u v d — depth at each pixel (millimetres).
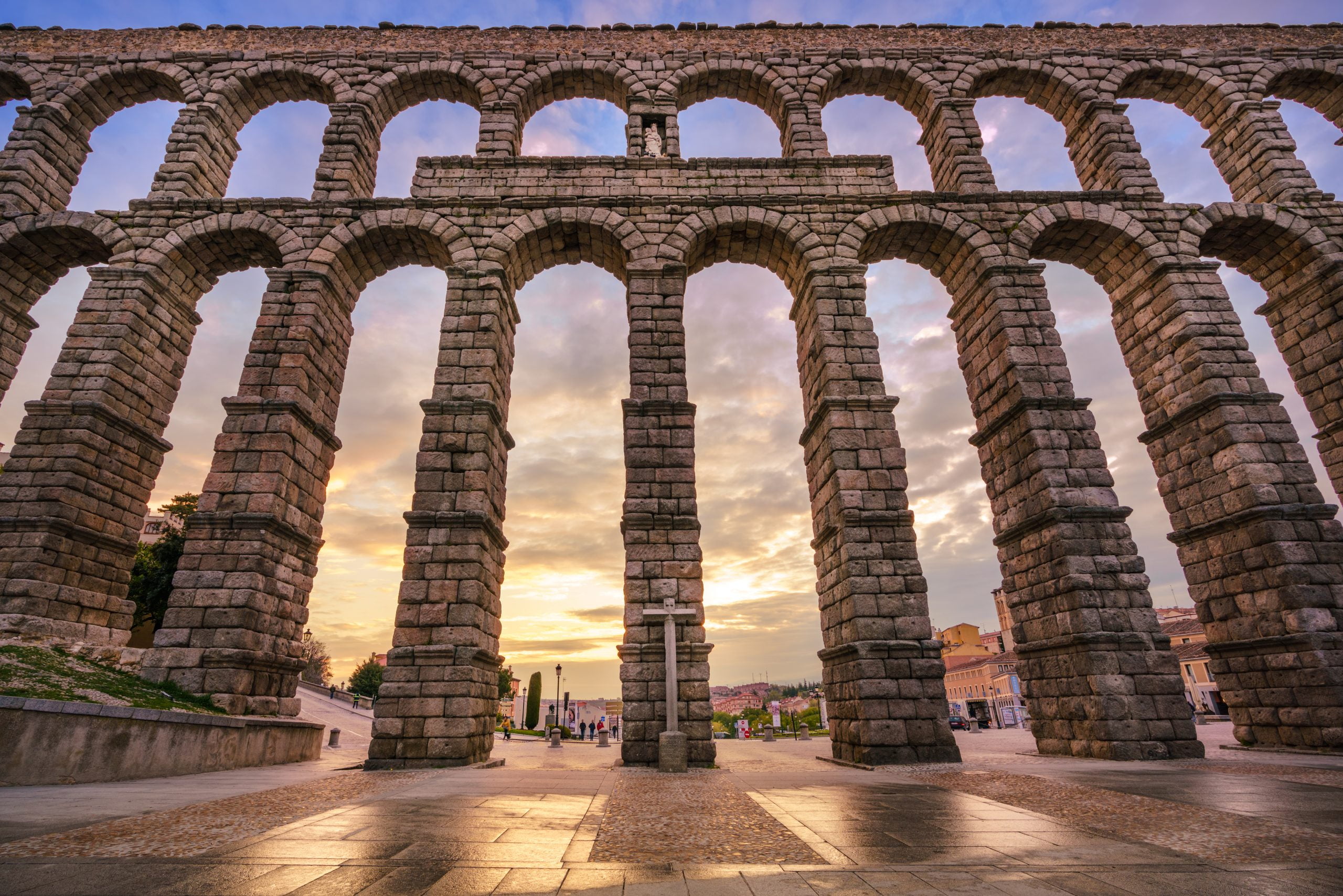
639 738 15773
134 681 15953
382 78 25719
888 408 18844
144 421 21391
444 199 22500
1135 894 4680
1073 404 19000
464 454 18188
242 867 5273
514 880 4980
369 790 10508
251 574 17406
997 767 14430
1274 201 24016
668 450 18594
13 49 26297
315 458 20719
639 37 27172
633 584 17125
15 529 18250
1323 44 27656
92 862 5359
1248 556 18281
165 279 22109
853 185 23375
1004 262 21328
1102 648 16375
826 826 7434
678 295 20844
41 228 22250
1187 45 27578
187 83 25438
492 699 18172
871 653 16266
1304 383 22938
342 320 22625
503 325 21328
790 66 26359
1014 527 19234
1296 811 8078
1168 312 21266
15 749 10125
